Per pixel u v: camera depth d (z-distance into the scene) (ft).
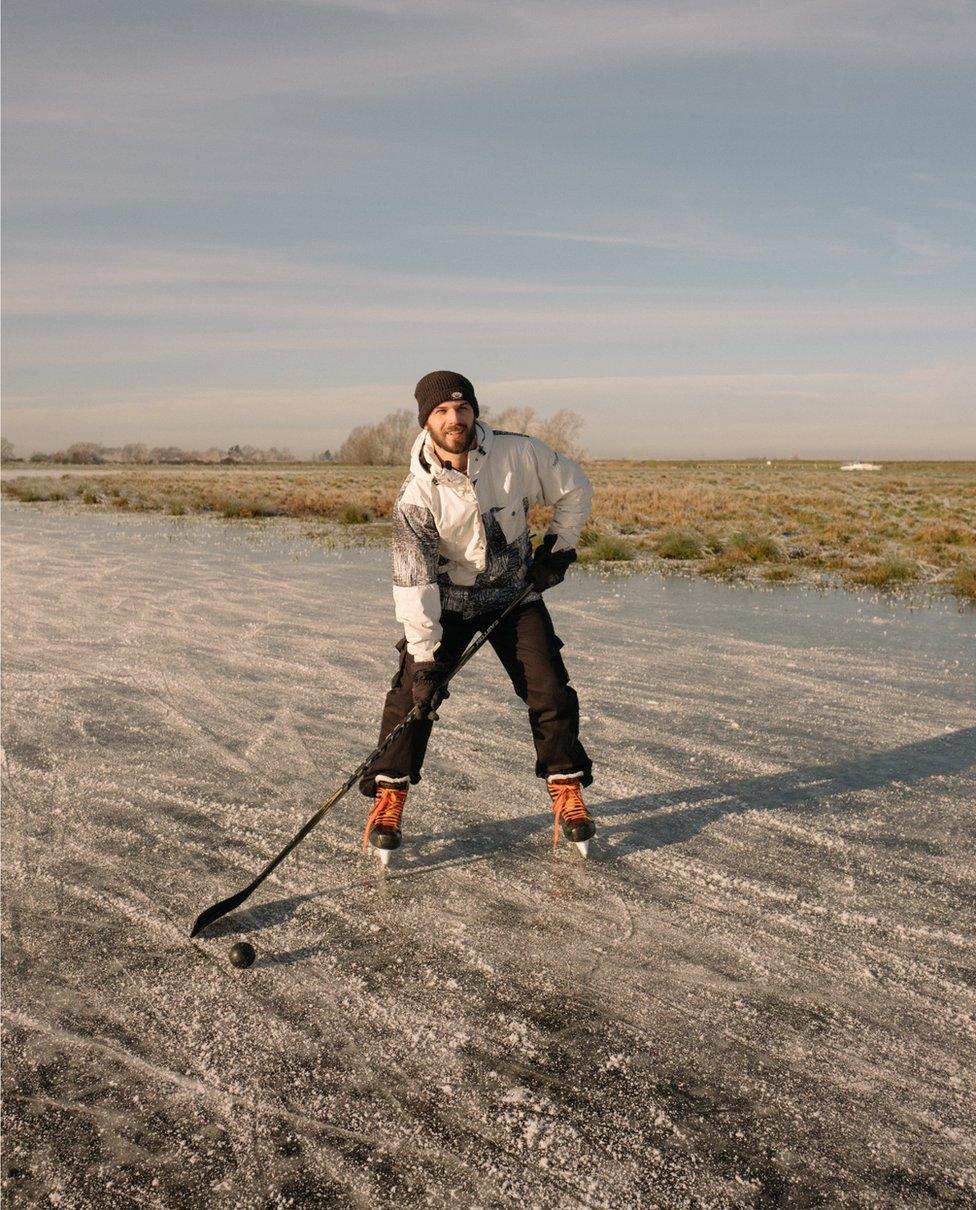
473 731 16.44
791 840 11.87
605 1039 7.73
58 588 33.53
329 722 17.04
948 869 11.06
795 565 43.86
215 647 23.56
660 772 14.43
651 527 65.21
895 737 16.34
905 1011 8.18
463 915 9.86
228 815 12.63
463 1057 7.48
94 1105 6.93
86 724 16.78
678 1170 6.29
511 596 11.23
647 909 10.00
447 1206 5.99
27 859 11.22
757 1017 8.06
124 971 8.78
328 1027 7.88
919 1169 6.33
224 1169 6.31
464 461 10.25
